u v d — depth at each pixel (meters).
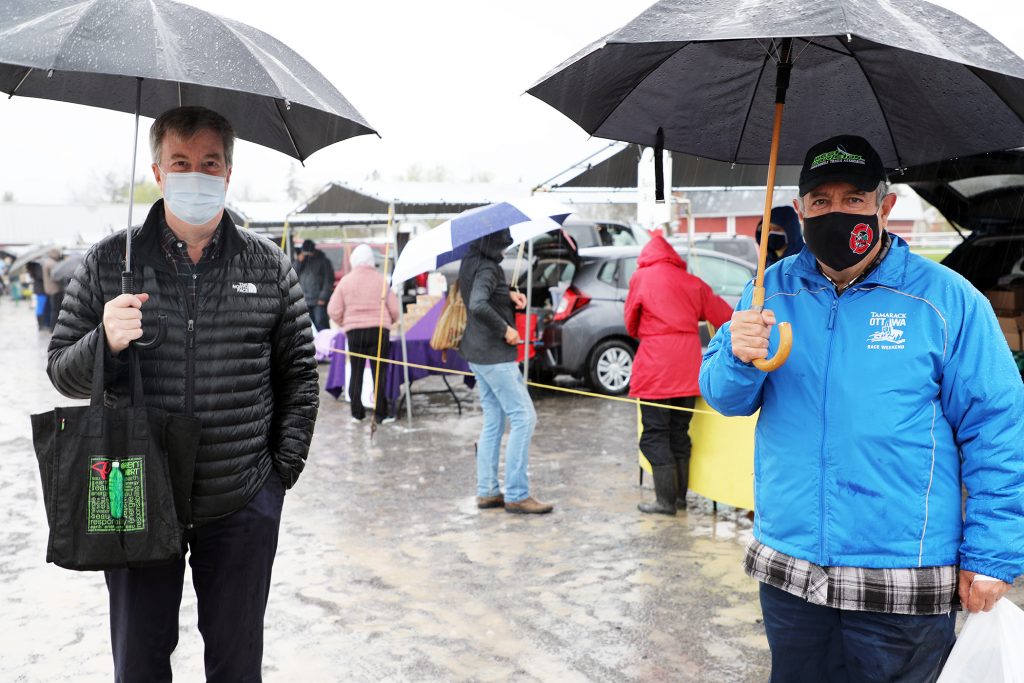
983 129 2.29
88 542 2.15
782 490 2.10
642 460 5.98
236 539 2.41
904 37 1.67
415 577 4.42
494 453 5.62
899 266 2.04
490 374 5.39
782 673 2.19
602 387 9.69
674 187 6.69
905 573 1.96
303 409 2.58
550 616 3.92
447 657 3.54
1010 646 1.99
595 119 2.62
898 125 2.50
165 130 2.28
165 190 2.27
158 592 2.35
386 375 8.66
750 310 2.05
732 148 2.78
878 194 2.01
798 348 2.09
